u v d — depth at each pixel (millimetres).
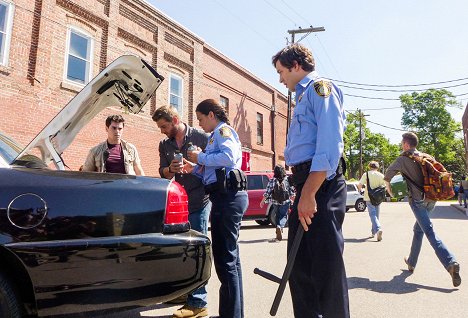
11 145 2588
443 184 4402
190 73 16203
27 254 1895
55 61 10445
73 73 11039
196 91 16375
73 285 1950
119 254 2041
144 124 13461
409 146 4766
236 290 2770
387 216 14828
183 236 2252
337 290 1996
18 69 9523
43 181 2068
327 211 2029
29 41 9820
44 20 10141
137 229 2129
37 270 1902
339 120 2031
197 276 2223
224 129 2996
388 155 61375
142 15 13641
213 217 2877
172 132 3588
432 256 6145
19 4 9633
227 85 19250
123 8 12883
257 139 22516
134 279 2061
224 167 2896
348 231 9734
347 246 7234
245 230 10539
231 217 2822
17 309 1952
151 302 2109
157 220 2197
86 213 2039
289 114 23375
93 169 4207
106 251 2018
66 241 1966
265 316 3389
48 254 1920
